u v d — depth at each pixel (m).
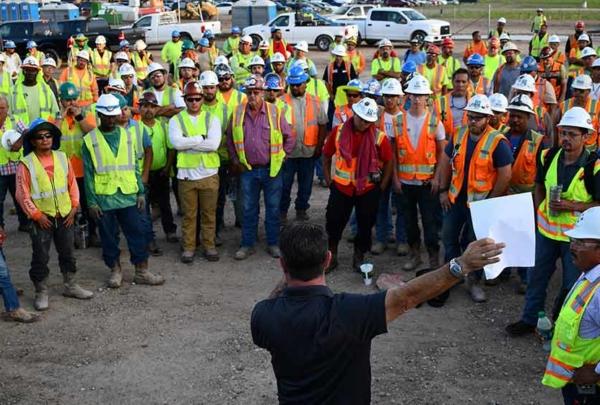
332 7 56.03
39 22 30.23
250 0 39.03
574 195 5.86
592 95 10.17
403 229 8.70
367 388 3.02
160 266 8.54
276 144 8.47
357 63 18.19
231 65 16.73
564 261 5.96
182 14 50.94
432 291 2.89
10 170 9.23
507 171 6.77
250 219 8.67
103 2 48.50
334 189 7.91
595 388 3.79
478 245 2.86
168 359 6.29
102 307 7.38
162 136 8.87
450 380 5.82
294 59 14.52
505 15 47.06
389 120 8.35
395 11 34.12
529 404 5.44
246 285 7.93
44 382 5.93
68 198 7.32
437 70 13.26
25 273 8.42
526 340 6.47
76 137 8.77
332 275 8.16
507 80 12.72
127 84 11.38
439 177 7.27
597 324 3.67
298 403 2.98
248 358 6.29
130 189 7.62
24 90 10.84
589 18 43.69
